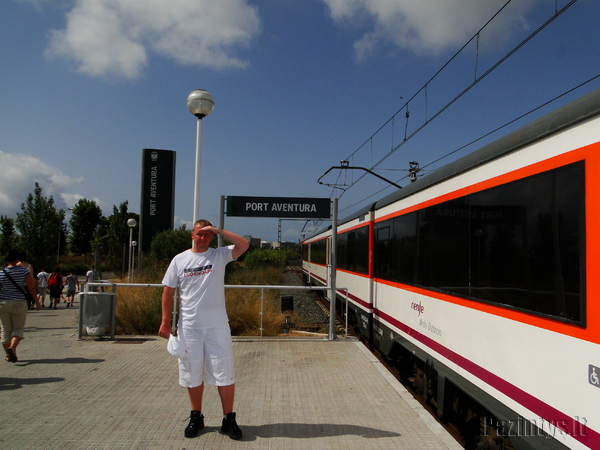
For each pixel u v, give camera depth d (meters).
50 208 25.62
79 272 38.03
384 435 3.94
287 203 8.23
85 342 7.59
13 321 6.25
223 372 3.81
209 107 7.55
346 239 12.15
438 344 5.20
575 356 2.82
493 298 3.91
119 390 5.07
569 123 2.99
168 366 6.09
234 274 18.61
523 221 3.52
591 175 2.78
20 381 5.40
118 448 3.60
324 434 3.95
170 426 4.06
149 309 8.56
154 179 19.47
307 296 20.09
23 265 6.35
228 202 8.19
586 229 2.79
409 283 6.42
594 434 2.62
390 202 7.63
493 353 3.88
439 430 4.05
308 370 6.05
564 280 2.98
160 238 17.22
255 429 4.04
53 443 3.68
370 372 5.96
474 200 4.40
